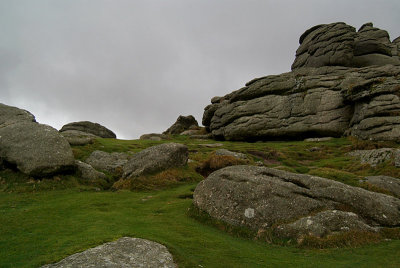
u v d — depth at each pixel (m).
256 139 69.25
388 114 48.59
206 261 12.21
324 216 16.03
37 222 17.38
